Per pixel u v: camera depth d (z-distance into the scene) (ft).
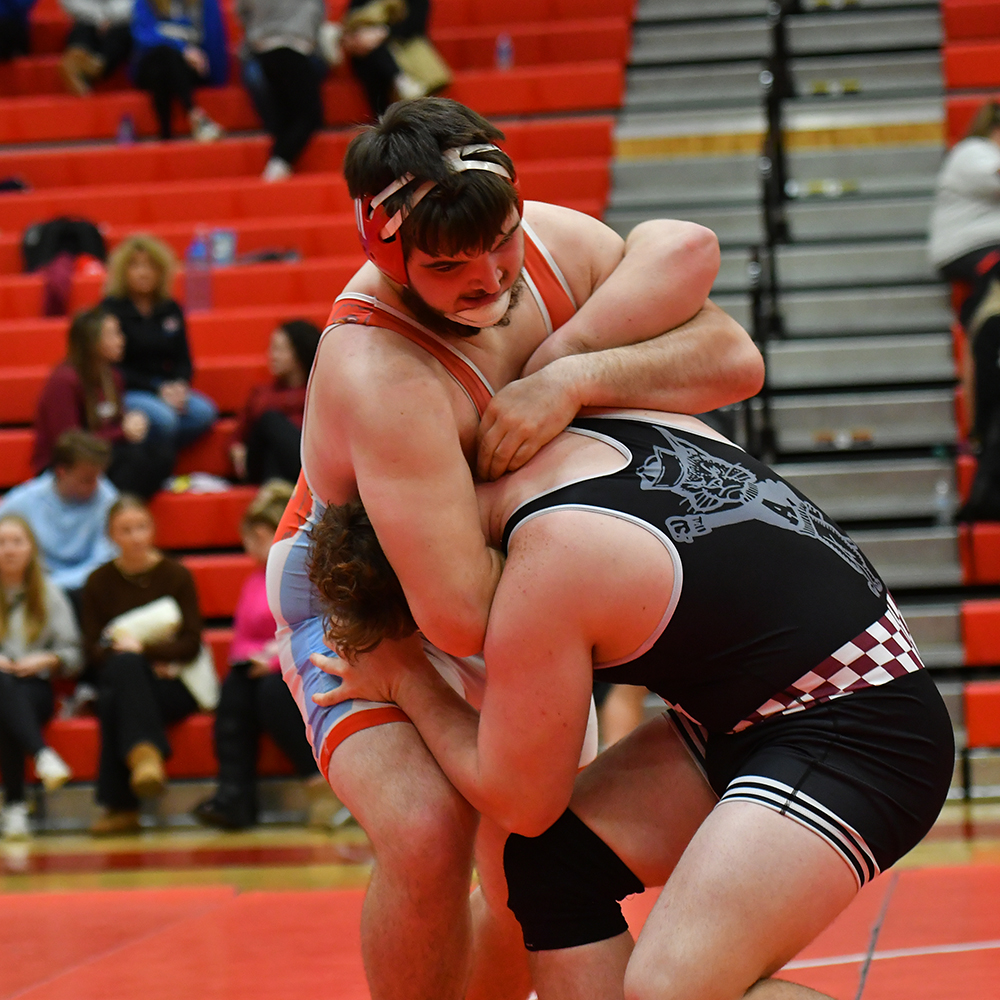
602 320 14.06
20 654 39.19
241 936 24.57
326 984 21.01
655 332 14.17
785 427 47.83
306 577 15.39
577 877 13.30
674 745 13.80
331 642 13.99
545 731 12.48
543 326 14.43
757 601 12.32
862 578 12.96
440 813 13.84
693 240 14.29
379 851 14.07
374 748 14.24
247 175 65.10
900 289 51.98
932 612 40.19
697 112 62.59
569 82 65.21
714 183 59.26
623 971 13.08
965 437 45.83
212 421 47.88
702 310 14.60
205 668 39.47
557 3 71.15
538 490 12.86
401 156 12.03
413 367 13.12
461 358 13.62
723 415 36.99
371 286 13.76
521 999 16.63
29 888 31.09
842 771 12.06
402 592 13.62
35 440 45.52
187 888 29.48
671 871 13.44
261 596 38.01
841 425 47.44
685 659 12.42
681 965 11.51
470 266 12.35
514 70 67.36
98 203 62.28
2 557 39.19
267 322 52.54
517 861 13.56
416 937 14.17
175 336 48.01
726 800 12.20
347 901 27.40
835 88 63.31
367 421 12.93
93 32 72.95
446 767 13.64
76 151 65.98
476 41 69.21
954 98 61.41
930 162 58.59
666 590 12.18
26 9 73.77
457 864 13.98
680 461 12.99
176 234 59.31
